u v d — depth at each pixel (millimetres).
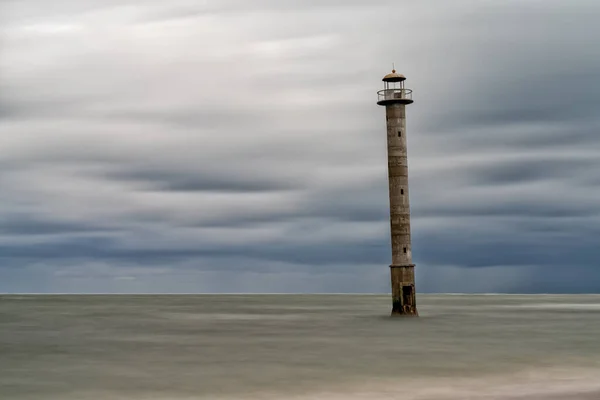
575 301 189250
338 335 63250
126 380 37406
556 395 30938
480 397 30859
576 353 47125
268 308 137250
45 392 34094
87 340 60781
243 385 35344
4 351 52062
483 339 57688
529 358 44688
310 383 35750
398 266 73562
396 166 71062
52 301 195875
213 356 47688
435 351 49031
